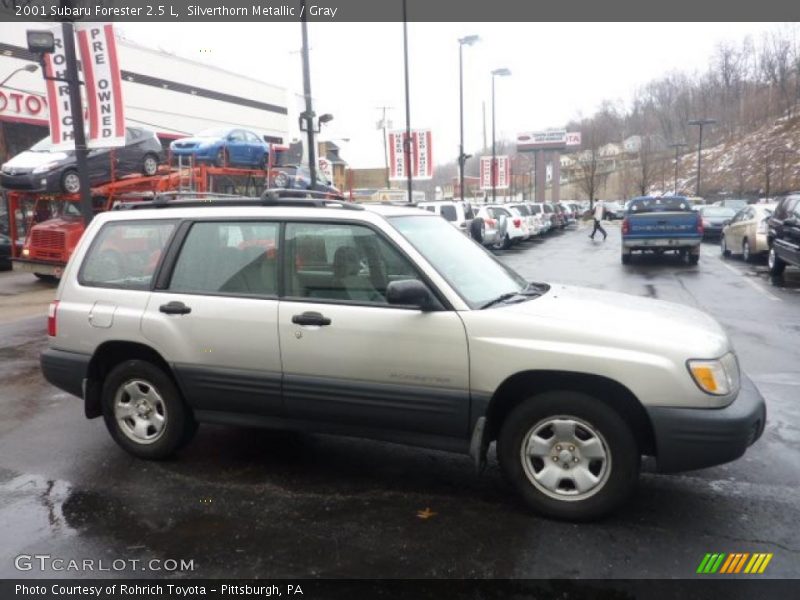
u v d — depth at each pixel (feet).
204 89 123.65
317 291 13.94
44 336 30.78
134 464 15.66
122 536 12.31
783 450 15.87
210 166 58.95
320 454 16.12
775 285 44.04
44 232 49.57
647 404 11.85
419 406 13.11
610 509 12.34
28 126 87.10
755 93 315.78
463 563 11.23
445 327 12.81
